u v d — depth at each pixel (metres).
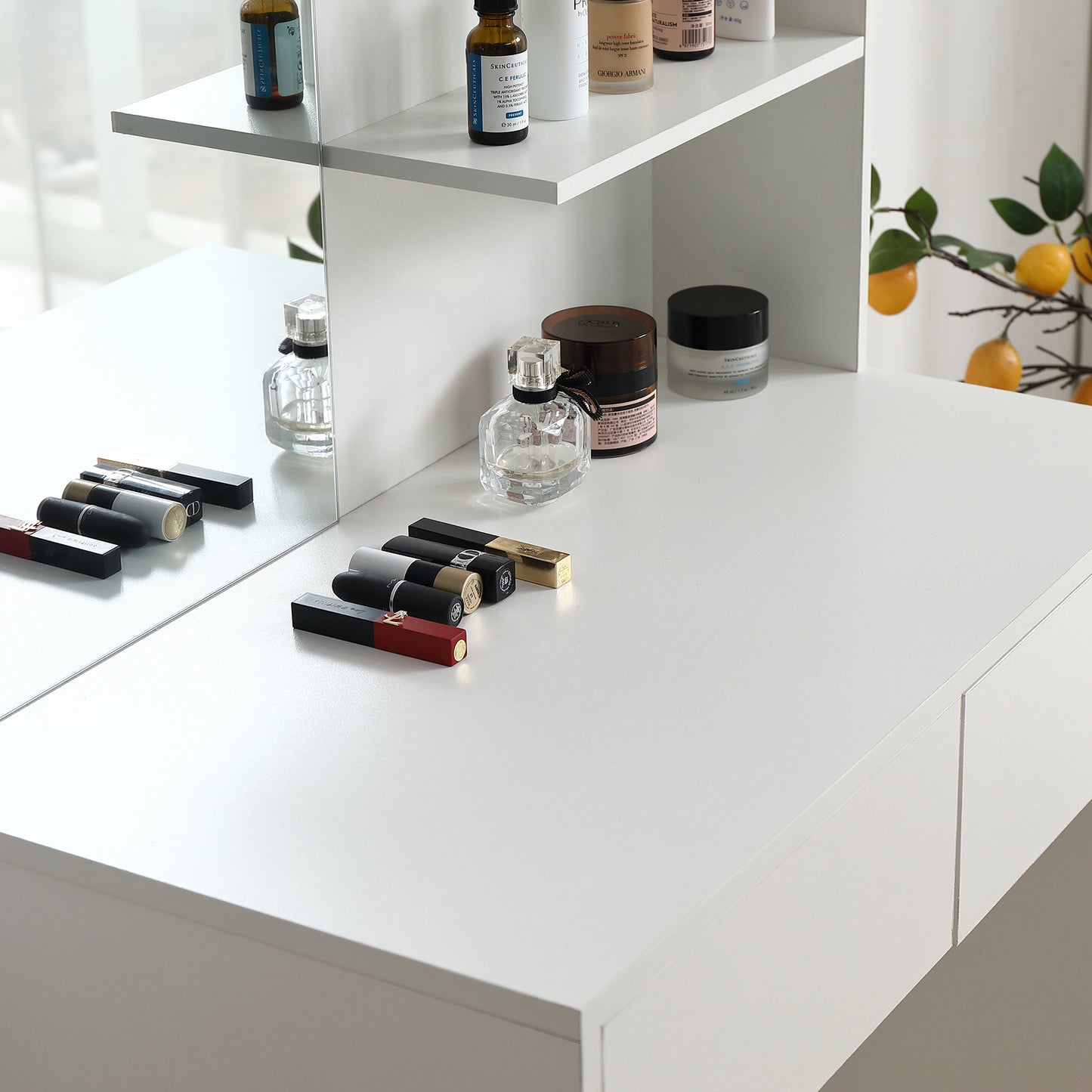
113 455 1.00
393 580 1.05
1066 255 1.74
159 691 0.98
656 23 1.24
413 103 1.15
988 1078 1.58
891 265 1.72
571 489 1.23
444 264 1.23
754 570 1.10
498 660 1.01
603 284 1.46
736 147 1.44
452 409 1.29
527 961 0.74
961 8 1.98
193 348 1.02
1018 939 1.52
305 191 1.07
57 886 0.86
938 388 1.41
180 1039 0.87
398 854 0.82
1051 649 1.11
